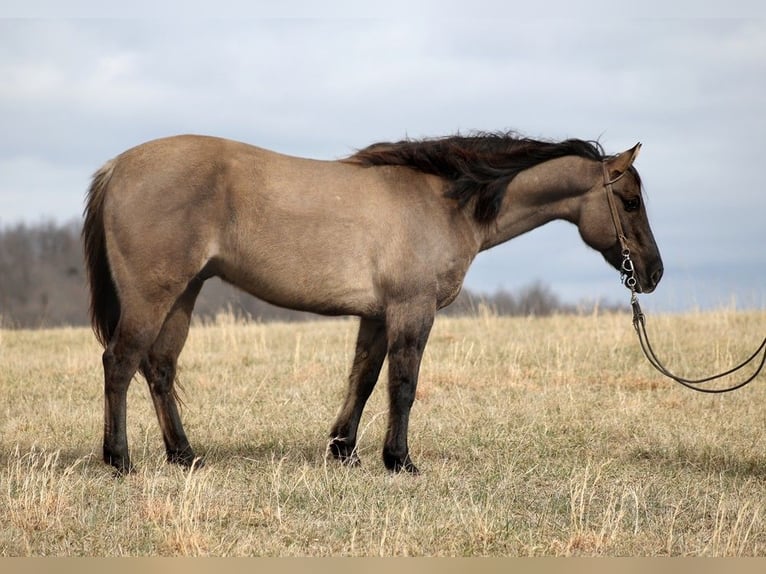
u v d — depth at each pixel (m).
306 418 14.02
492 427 13.51
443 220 11.09
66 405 14.78
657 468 11.65
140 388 16.31
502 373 17.70
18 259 78.25
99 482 10.07
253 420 13.81
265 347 20.50
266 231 10.49
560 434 13.31
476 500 9.88
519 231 11.81
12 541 8.32
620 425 13.79
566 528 9.11
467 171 11.14
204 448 12.16
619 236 11.71
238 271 10.65
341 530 8.85
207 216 10.32
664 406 15.23
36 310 70.06
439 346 20.33
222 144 10.62
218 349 20.59
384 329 11.51
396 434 11.01
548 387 16.53
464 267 11.34
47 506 9.05
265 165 10.62
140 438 12.70
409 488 10.33
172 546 8.36
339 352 20.08
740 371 17.94
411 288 10.89
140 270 10.18
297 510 9.49
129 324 10.24
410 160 11.15
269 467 10.98
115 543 8.43
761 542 8.94
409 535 8.78
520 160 11.41
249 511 9.40
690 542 8.91
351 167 11.02
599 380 17.23
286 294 10.76
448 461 11.83
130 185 10.24
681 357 18.97
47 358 19.58
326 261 10.66
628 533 9.08
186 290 11.10
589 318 24.20
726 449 12.50
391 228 10.83
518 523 9.28
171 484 10.14
